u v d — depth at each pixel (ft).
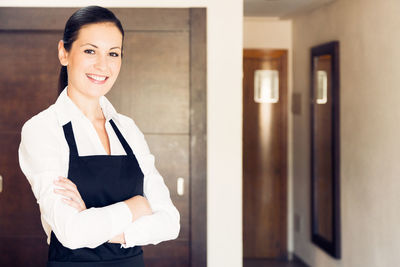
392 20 10.68
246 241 17.76
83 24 5.19
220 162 9.49
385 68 11.03
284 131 17.52
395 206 10.67
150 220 5.13
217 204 9.52
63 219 4.63
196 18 9.22
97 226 4.67
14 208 9.19
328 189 14.34
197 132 9.32
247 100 17.52
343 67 13.41
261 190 17.69
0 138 9.16
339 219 13.71
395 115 10.62
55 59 9.14
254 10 15.39
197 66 9.27
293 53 17.26
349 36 12.95
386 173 11.06
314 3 14.25
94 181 5.06
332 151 13.85
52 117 5.08
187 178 9.40
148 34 9.23
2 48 9.11
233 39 9.37
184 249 9.43
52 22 9.06
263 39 17.39
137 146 5.61
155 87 9.29
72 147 5.03
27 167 4.96
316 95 15.17
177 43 9.26
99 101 5.53
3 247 9.22
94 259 4.99
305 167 16.31
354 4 12.60
